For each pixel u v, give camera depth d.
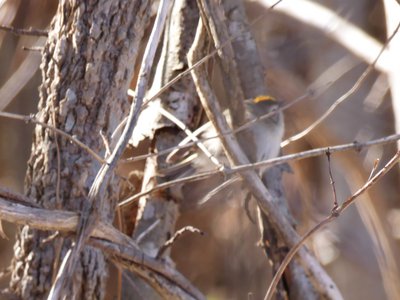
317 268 5.19
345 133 10.38
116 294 5.75
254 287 9.70
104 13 5.00
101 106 4.99
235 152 5.07
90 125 4.98
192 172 5.89
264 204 5.12
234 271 9.73
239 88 5.55
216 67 6.93
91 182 4.96
